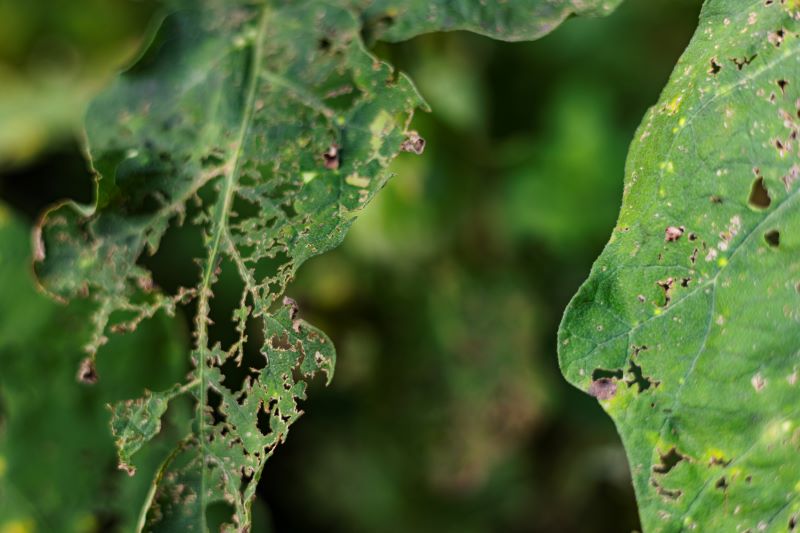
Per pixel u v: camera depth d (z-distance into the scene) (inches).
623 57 29.8
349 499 30.0
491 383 29.0
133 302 16.9
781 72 15.3
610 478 30.4
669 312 15.2
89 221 16.8
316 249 15.8
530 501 30.1
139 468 20.0
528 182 28.7
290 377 15.9
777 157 15.2
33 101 28.9
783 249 15.1
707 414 15.2
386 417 29.3
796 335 15.1
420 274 27.5
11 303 21.2
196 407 16.4
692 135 15.3
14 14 28.8
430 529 29.8
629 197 15.3
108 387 20.7
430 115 25.7
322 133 16.2
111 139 16.6
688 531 15.2
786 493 15.2
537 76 29.6
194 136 16.6
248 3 16.7
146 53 16.7
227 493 16.1
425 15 16.2
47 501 21.3
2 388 21.1
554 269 29.1
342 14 16.5
